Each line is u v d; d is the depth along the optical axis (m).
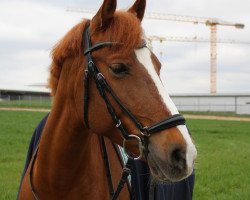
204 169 12.49
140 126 3.16
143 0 3.68
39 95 80.81
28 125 25.62
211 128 30.03
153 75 3.21
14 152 15.05
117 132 3.33
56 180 3.67
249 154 16.59
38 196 3.84
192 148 3.07
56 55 3.60
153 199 4.23
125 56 3.19
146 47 3.28
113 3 3.29
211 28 103.06
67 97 3.56
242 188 10.42
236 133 27.08
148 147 3.17
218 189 10.09
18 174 11.12
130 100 3.19
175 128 3.11
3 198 8.44
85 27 3.52
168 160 3.04
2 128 23.34
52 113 3.70
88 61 3.34
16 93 79.88
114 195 3.78
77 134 3.55
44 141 3.73
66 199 3.74
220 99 71.94
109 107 3.26
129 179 4.11
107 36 3.28
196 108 73.38
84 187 3.71
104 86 3.26
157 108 3.14
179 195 4.96
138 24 3.28
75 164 3.62
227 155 16.03
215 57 100.38
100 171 3.88
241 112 69.38
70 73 3.52
